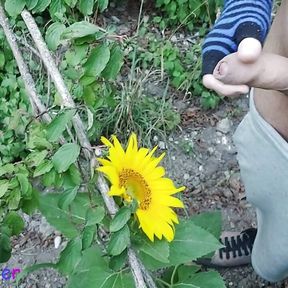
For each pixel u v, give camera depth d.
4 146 0.88
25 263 0.85
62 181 0.48
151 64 1.05
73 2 0.51
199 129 1.00
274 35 0.53
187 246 0.56
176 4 1.09
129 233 0.47
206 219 0.71
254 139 0.59
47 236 0.87
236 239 0.84
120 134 0.96
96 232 0.51
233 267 0.84
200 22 1.12
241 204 0.91
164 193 0.51
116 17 1.14
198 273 0.64
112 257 0.48
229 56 0.38
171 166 0.96
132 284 0.55
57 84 0.48
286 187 0.59
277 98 0.55
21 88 0.96
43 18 1.03
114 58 0.47
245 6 0.42
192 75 1.02
